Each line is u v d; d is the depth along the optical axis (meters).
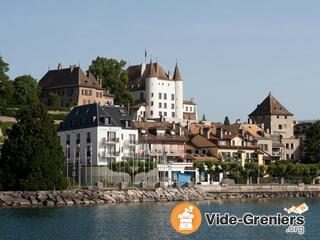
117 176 194.38
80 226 115.25
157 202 171.12
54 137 167.25
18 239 101.75
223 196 195.38
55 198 159.00
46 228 112.81
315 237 105.19
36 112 167.00
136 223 119.31
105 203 164.62
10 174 162.50
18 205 154.50
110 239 101.25
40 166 162.25
